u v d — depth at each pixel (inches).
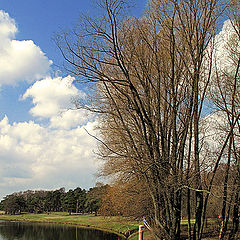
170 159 475.5
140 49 500.7
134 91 453.7
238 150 570.3
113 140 596.4
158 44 529.7
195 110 489.4
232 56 628.4
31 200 4815.5
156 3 509.0
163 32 510.6
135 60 499.2
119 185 879.7
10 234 1798.7
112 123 581.3
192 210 673.6
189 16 505.4
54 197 4517.7
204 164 470.3
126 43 474.0
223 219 554.9
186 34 502.3
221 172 545.6
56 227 2305.6
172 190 459.2
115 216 1146.0
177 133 517.3
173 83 488.1
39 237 1609.3
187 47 523.5
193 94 499.8
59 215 3806.6
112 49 429.4
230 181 555.2
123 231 1583.4
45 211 4591.5
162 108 585.0
